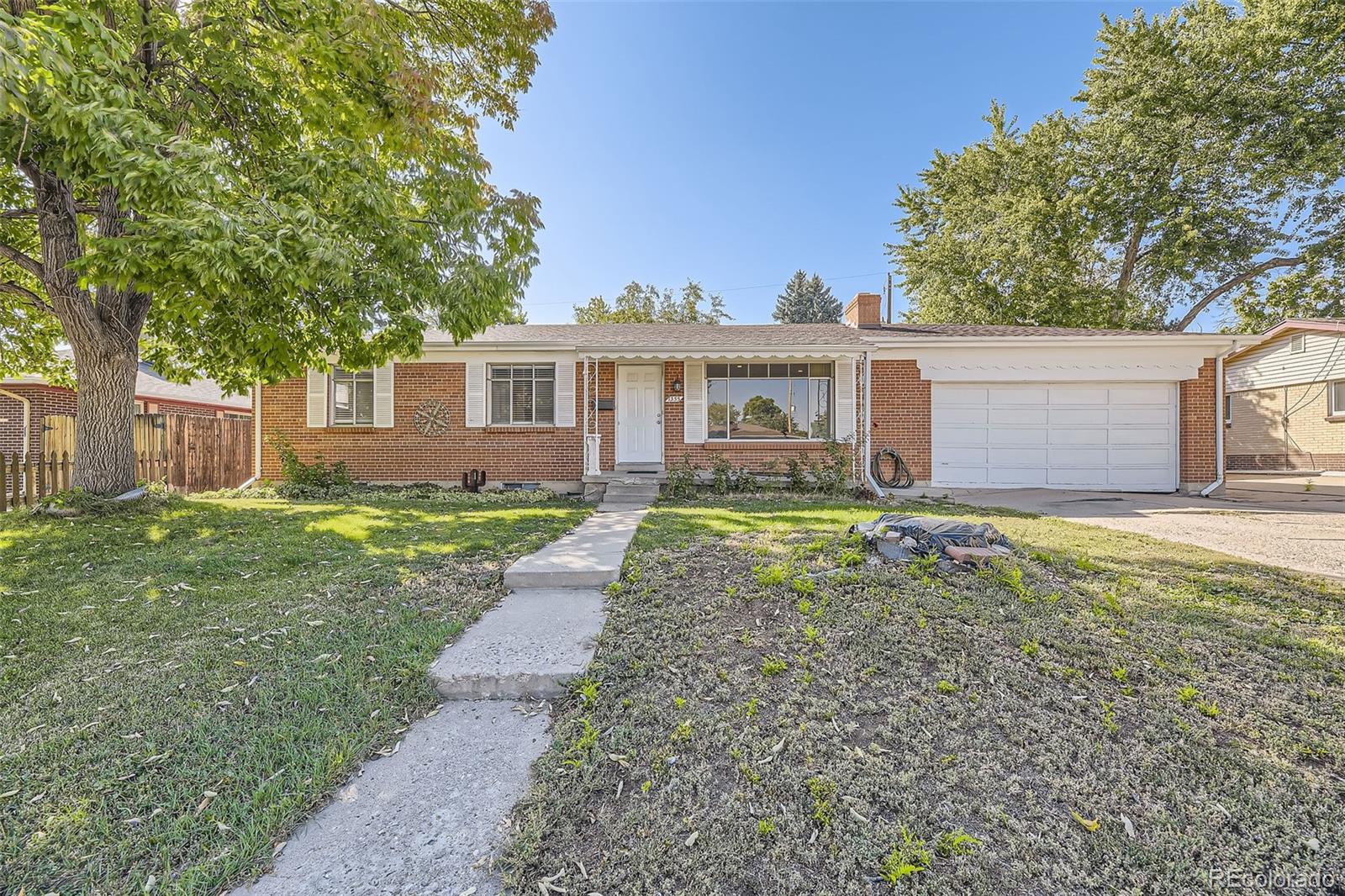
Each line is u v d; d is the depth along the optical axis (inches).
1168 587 163.2
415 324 276.8
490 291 291.9
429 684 112.8
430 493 407.2
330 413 436.8
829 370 442.6
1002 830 73.1
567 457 440.5
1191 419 421.7
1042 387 434.6
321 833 75.4
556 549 209.3
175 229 188.1
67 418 321.1
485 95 361.1
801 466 427.8
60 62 166.4
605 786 83.5
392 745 95.9
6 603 156.6
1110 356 426.6
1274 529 263.7
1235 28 670.5
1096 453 433.4
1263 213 709.3
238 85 262.2
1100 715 97.9
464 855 71.7
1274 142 661.3
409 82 273.3
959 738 92.2
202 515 283.6
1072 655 118.6
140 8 233.5
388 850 72.6
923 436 437.7
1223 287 769.6
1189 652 120.3
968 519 286.4
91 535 234.2
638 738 94.3
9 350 378.9
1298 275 722.8
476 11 329.7
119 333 287.9
